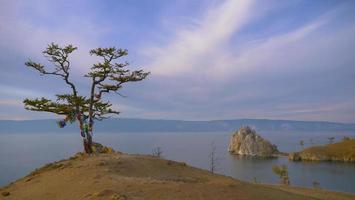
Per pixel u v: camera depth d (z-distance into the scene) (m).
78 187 22.28
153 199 19.11
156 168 28.25
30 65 35.44
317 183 132.12
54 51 35.56
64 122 37.31
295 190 38.50
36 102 35.69
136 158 30.23
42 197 22.03
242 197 20.48
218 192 20.88
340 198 34.47
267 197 21.48
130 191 20.27
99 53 36.16
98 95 37.53
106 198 19.11
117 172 25.58
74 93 36.84
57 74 36.22
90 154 34.22
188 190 20.77
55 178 25.84
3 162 195.75
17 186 26.70
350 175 166.25
